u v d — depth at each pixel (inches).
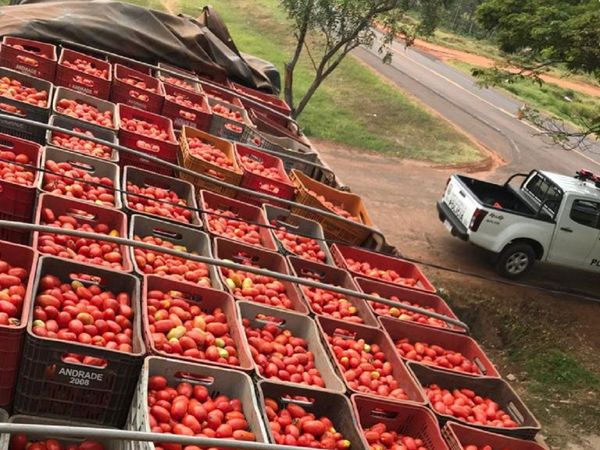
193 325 87.3
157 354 76.5
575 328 207.5
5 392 72.1
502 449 87.0
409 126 404.2
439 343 109.3
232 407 76.1
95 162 118.9
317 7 273.4
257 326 96.4
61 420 72.4
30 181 105.7
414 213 266.2
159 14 202.4
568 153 441.4
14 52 153.9
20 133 129.2
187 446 68.9
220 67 205.6
